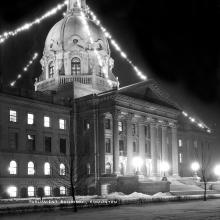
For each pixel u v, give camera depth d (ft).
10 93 223.92
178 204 168.04
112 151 250.78
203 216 110.73
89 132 251.19
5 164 214.48
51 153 239.30
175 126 294.46
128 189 225.35
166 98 289.53
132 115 254.88
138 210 136.67
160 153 279.28
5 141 216.54
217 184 279.08
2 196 208.54
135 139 267.80
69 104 260.42
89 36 298.97
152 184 229.04
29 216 118.52
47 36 312.29
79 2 315.58
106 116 256.11
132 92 259.39
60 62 294.66
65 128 253.03
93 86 284.41
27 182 223.30
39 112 238.48
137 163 239.50
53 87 286.05
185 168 366.02
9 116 221.25
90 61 294.66
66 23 303.48
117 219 105.50
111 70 321.73
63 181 226.99
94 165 242.78
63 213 129.08
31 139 232.32
